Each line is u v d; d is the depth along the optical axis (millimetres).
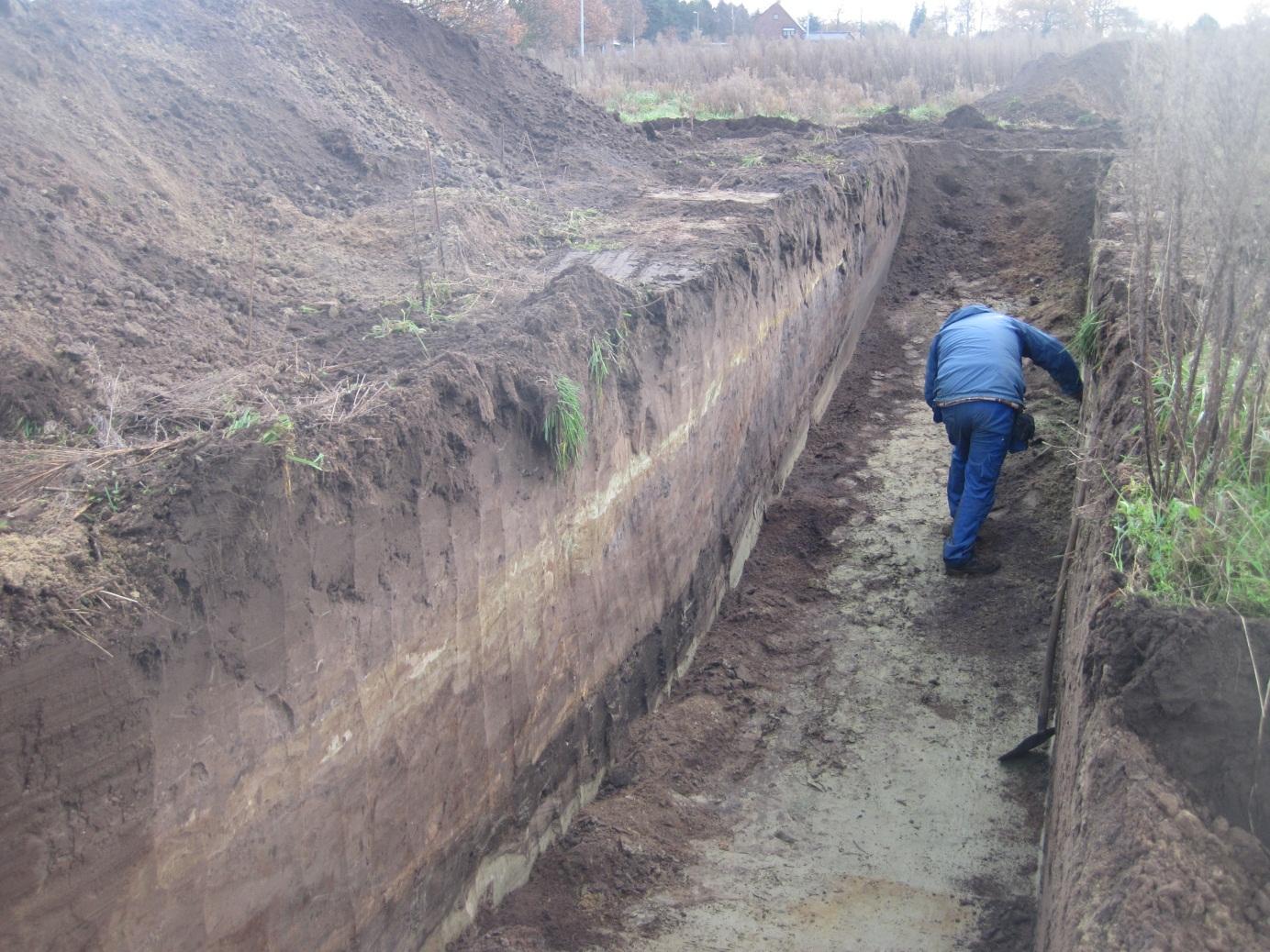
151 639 2713
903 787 5465
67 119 5480
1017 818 5199
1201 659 2875
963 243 11320
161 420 3699
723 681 6348
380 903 3670
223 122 6598
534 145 9469
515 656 4473
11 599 2523
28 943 2461
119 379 3939
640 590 5703
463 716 4129
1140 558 3375
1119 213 8656
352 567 3426
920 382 9719
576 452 4695
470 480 4043
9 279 4262
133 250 4906
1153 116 3795
